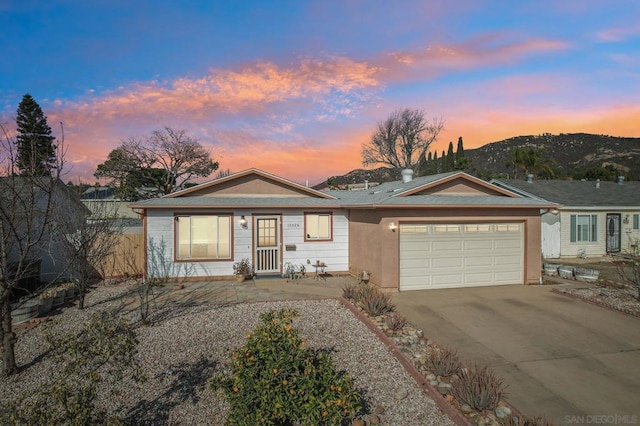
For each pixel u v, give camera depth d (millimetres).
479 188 14547
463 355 7703
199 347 7863
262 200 15180
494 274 13773
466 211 13383
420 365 7059
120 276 14969
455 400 5949
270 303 10797
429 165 54656
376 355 7520
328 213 15438
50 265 13664
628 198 23078
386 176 62469
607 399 6117
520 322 9656
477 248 13602
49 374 7129
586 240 21938
